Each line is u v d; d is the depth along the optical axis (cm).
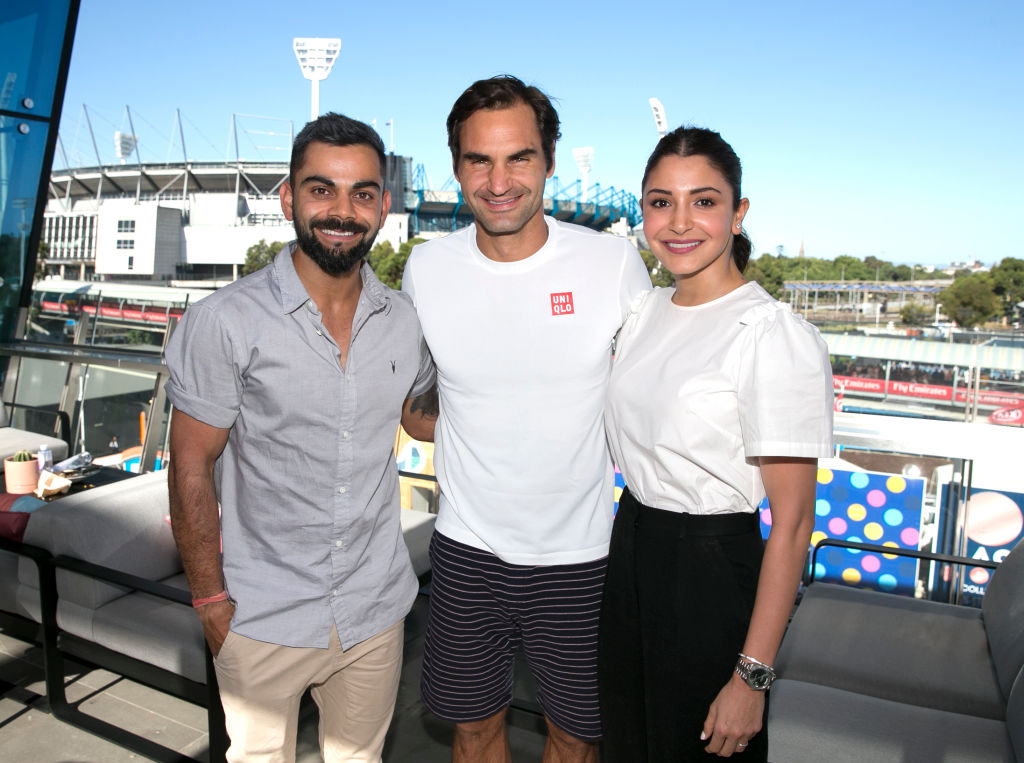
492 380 154
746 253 144
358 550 153
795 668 211
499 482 154
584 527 156
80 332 878
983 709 191
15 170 640
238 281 147
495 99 142
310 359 140
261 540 148
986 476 298
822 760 165
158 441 511
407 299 159
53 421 555
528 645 162
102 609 227
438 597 165
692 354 131
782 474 123
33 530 231
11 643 276
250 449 145
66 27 617
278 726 153
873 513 327
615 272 153
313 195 137
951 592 314
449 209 7881
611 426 147
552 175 155
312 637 148
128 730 226
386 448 155
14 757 211
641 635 138
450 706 168
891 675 204
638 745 143
